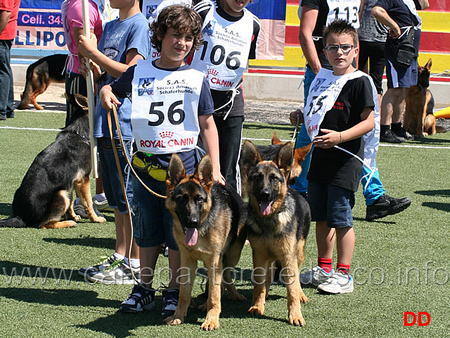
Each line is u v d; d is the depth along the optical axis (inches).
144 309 179.8
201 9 213.2
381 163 391.5
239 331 164.1
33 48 652.7
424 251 234.1
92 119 197.3
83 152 267.3
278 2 627.2
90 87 197.0
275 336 160.9
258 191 167.5
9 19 458.6
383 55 458.0
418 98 485.4
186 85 172.7
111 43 198.8
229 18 214.7
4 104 485.4
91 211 274.4
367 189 270.1
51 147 266.5
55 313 173.3
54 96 634.2
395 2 432.1
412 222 273.3
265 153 253.9
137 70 175.2
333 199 193.6
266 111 578.6
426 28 612.7
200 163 162.6
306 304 184.9
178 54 171.2
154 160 174.2
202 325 165.3
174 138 172.4
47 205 258.5
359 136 189.9
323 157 195.8
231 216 174.6
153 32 173.9
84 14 191.2
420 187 334.6
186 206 157.9
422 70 482.0
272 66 645.3
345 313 177.6
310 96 203.6
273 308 183.6
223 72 213.9
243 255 233.1
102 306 181.0
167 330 163.9
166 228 178.4
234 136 225.3
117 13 258.4
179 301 170.6
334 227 194.4
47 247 233.6
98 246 237.5
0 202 288.5
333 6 261.0
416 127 493.7
